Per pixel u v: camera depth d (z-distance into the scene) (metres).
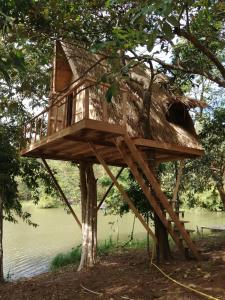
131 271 8.73
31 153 10.70
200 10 7.83
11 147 12.63
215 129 13.77
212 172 14.52
